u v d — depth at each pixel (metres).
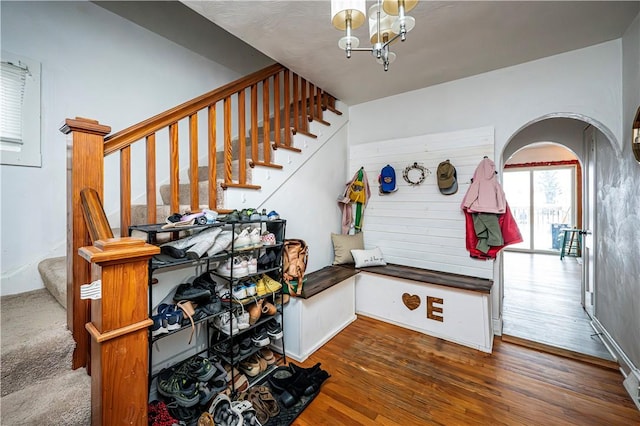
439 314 2.52
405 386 1.85
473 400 1.71
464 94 2.72
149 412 1.33
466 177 2.70
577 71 2.22
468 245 2.64
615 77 2.08
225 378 1.63
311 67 2.45
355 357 2.20
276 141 2.36
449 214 2.80
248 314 1.81
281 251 2.12
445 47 2.16
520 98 2.46
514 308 3.23
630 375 1.80
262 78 2.21
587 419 1.56
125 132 1.41
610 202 2.31
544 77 2.35
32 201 1.87
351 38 1.01
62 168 1.99
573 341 2.42
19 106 1.80
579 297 3.61
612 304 2.25
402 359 2.17
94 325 1.00
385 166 3.16
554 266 5.40
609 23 1.87
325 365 2.09
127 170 1.43
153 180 1.54
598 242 2.64
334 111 3.16
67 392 1.13
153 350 1.63
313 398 1.72
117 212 2.26
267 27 1.84
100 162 1.27
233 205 1.98
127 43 2.35
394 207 3.15
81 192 1.20
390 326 2.77
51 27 1.93
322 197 3.02
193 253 1.46
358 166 3.41
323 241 3.06
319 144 2.92
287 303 2.25
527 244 7.02
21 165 1.82
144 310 1.04
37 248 1.90
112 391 0.96
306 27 1.85
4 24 1.74
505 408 1.65
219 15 1.71
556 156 6.45
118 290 0.97
